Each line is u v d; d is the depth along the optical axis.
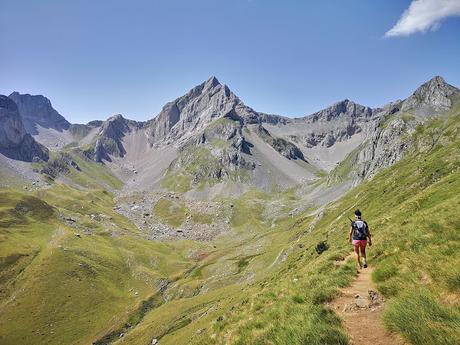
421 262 14.32
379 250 20.42
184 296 179.38
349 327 11.42
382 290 13.84
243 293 87.62
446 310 9.39
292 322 12.63
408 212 38.34
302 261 63.16
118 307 188.38
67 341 158.00
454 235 15.67
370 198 109.38
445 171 72.44
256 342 13.17
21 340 154.75
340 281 16.78
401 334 9.55
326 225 134.62
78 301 186.62
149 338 122.12
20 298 180.88
